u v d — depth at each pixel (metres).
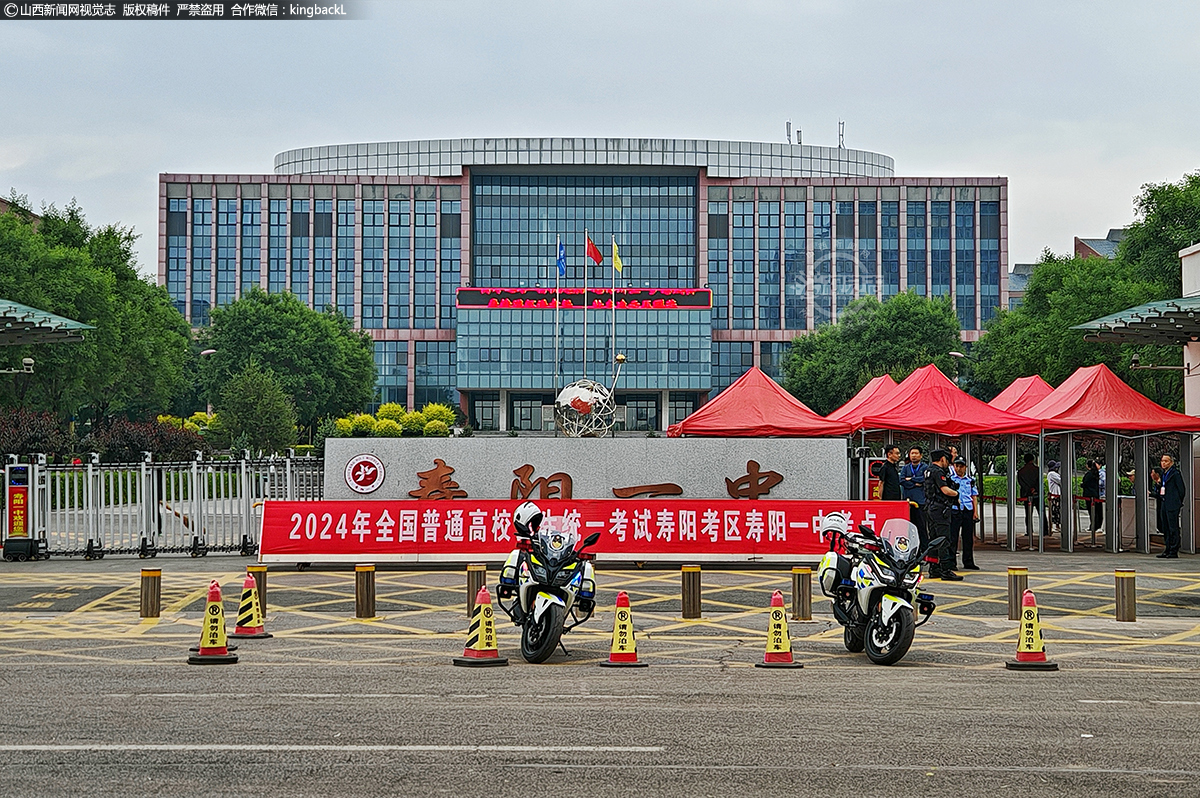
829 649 12.40
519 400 114.00
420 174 119.94
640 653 12.05
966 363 75.75
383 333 115.50
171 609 15.72
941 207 117.19
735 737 7.87
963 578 19.27
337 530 20.05
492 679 10.30
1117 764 7.18
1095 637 13.41
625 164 117.31
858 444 30.12
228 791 6.46
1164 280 44.91
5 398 51.34
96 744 7.57
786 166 121.81
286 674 10.56
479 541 20.03
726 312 117.12
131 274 62.72
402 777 6.77
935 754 7.41
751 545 20.00
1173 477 23.48
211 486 24.00
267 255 115.56
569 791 6.50
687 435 26.47
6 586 18.31
